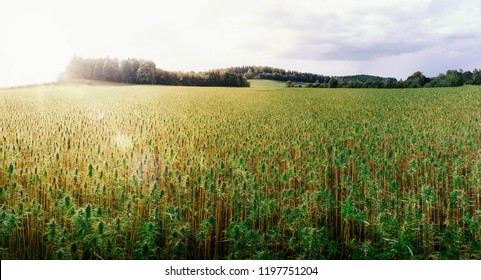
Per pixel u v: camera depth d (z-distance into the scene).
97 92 60.84
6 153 13.43
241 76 110.69
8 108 33.53
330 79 92.00
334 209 11.41
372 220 10.45
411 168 12.90
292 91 69.06
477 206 11.41
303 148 17.28
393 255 9.37
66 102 42.19
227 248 9.99
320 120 29.11
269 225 10.52
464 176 12.98
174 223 9.58
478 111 31.62
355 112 35.19
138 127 22.33
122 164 12.08
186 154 15.78
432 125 24.97
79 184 11.24
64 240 8.69
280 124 26.38
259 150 16.05
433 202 10.63
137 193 10.93
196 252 9.93
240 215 10.72
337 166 13.96
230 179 12.16
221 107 39.78
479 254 9.27
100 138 18.41
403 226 9.60
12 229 9.10
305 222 10.05
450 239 9.55
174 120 27.06
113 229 8.64
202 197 11.49
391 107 38.50
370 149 17.17
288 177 12.26
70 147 15.55
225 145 16.64
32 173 11.34
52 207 10.14
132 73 101.94
